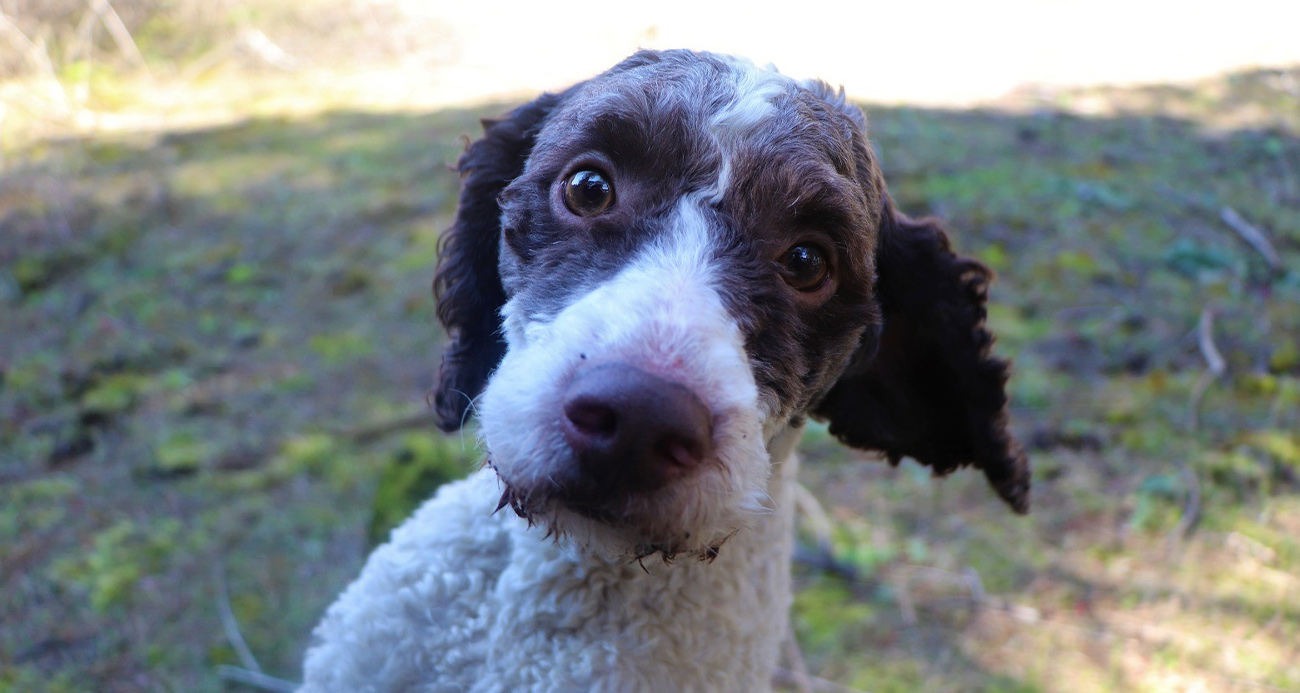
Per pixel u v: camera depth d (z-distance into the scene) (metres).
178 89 1.98
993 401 0.58
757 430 0.42
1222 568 0.86
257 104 1.92
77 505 0.94
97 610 0.83
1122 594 0.83
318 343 1.19
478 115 1.80
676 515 0.40
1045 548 0.89
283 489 0.96
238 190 1.57
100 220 1.46
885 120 1.75
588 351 0.41
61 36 2.02
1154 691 0.75
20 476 0.98
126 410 1.08
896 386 0.60
